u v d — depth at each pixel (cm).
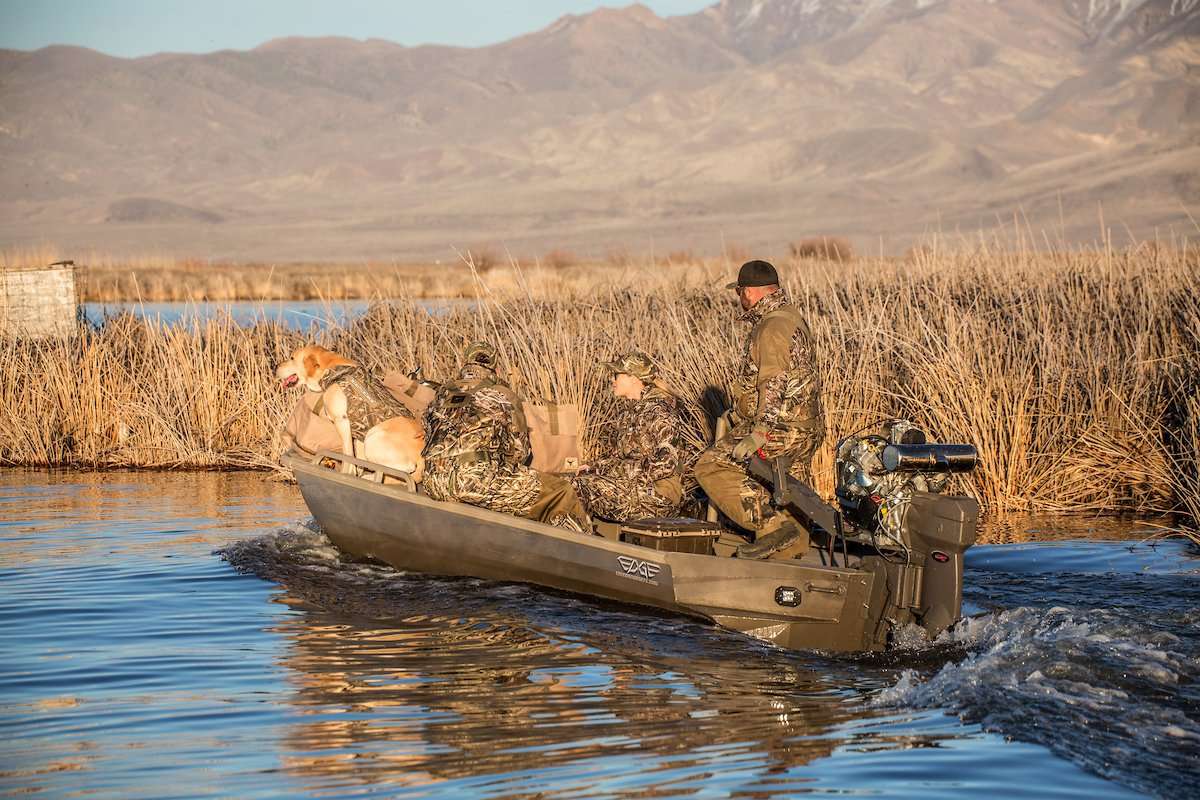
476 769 979
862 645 1329
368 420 1702
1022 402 2106
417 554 1619
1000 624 1360
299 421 1764
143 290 6831
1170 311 2294
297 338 2964
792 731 1066
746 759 998
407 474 1653
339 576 1617
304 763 990
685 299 3044
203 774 969
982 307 2522
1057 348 2214
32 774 970
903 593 1305
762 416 1427
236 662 1253
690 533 1451
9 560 1717
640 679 1213
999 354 2192
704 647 1325
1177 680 1173
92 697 1147
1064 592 1529
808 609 1339
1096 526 1948
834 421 2092
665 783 952
